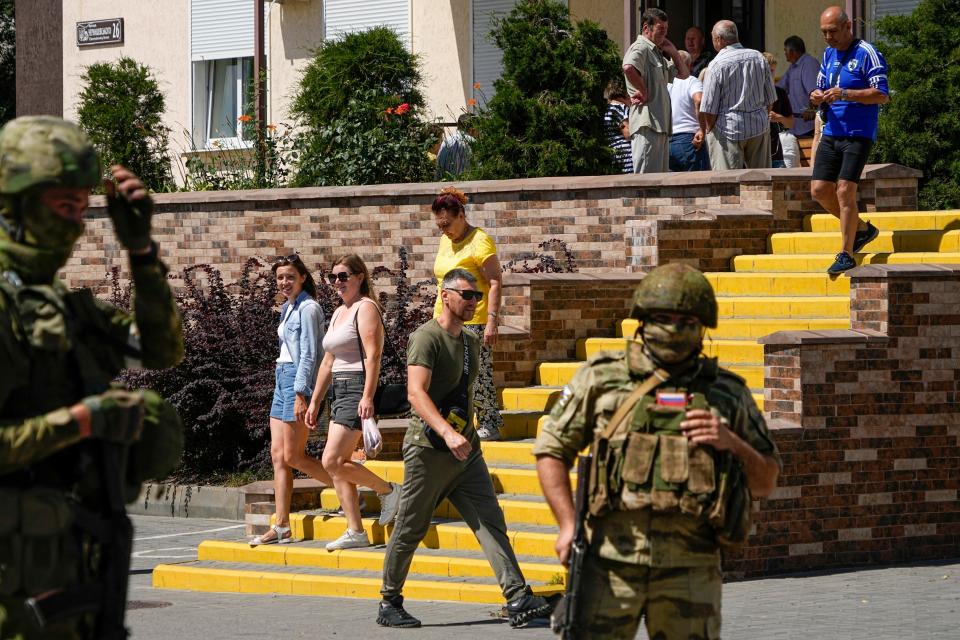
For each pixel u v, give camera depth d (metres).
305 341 15.22
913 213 18.11
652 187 19.98
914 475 14.60
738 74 20.36
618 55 23.05
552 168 22.12
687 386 7.23
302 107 26.02
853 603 12.44
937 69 20.89
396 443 16.41
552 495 7.43
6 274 6.39
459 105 30.56
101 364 6.71
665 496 7.04
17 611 6.17
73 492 6.34
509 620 12.34
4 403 6.29
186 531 18.27
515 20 23.27
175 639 11.96
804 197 19.12
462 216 15.77
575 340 17.91
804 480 14.15
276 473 15.58
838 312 16.94
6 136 6.42
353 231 22.91
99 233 25.84
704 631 7.11
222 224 24.30
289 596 14.18
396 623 12.36
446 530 14.66
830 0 27.50
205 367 20.25
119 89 29.06
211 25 33.81
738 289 17.95
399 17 31.27
